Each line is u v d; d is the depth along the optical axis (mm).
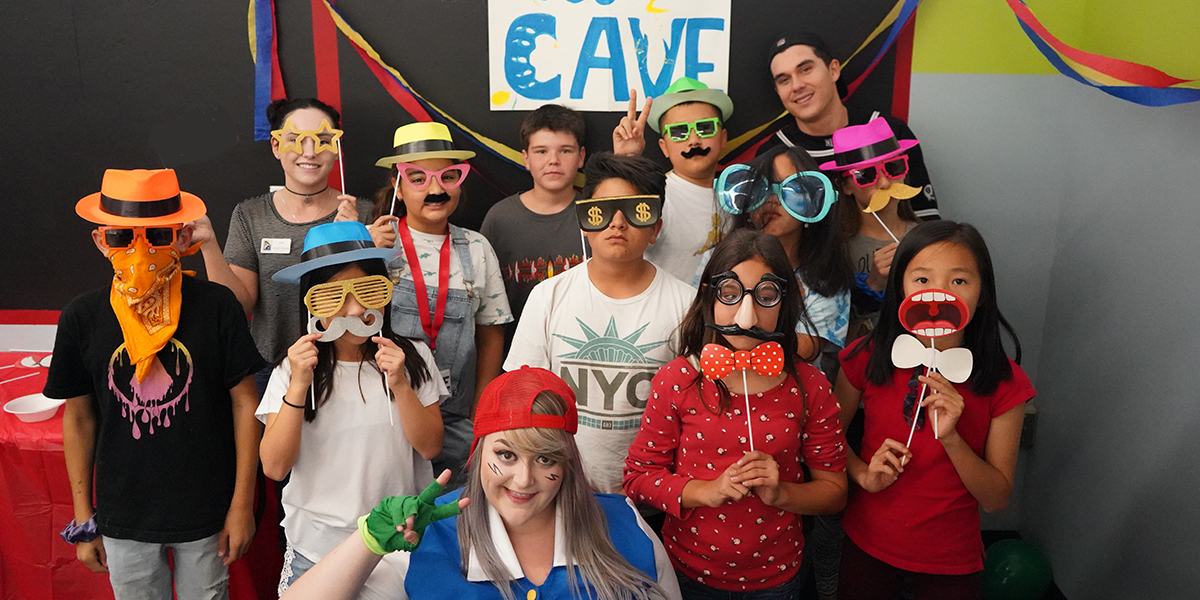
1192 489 2352
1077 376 2963
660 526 2359
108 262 3201
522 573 1442
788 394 1818
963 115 3100
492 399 1426
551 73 3055
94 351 2047
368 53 3006
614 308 2146
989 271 1910
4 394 2727
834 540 2689
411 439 1990
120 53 3004
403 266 2521
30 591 2551
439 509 1362
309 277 1946
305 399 1931
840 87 3059
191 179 3107
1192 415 2363
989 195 3154
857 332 2666
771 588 1888
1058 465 3066
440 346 2549
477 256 2627
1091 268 2904
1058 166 3127
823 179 2225
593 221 2037
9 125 3062
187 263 3178
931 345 1945
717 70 3070
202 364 2086
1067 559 2986
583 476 1492
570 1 2994
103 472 2082
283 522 2037
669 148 2750
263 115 3018
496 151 3092
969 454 1887
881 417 2029
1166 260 2492
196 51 3002
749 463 1708
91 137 3070
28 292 3215
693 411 1837
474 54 3043
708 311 1804
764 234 1786
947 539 1978
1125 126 2717
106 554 2150
